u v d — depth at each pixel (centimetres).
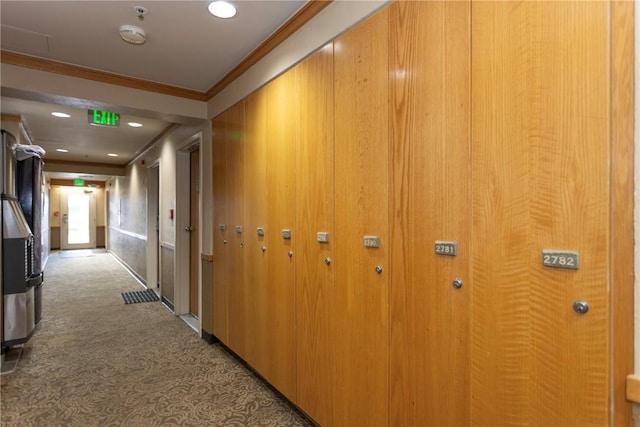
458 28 124
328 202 187
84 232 1234
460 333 124
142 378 266
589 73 94
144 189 613
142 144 563
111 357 305
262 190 249
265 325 247
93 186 1233
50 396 239
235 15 203
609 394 91
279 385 232
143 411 221
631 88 88
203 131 348
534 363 105
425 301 137
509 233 111
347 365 176
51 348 325
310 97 199
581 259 95
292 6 195
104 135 497
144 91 306
